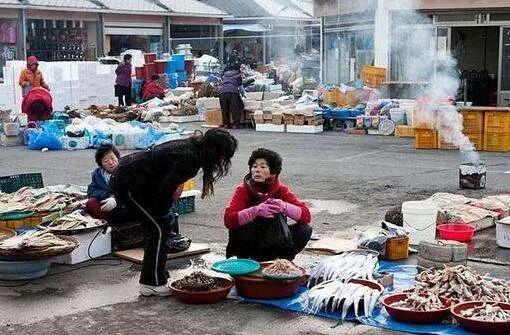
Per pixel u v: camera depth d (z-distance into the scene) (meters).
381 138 16.62
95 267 6.81
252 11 37.09
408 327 5.19
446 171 11.77
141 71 26.28
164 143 5.90
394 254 6.85
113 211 7.01
